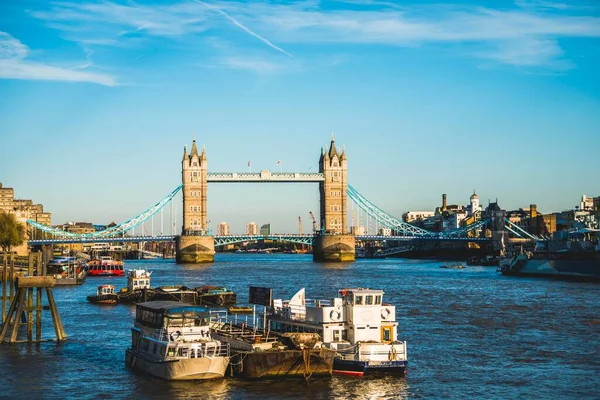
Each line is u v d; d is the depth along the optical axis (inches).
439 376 2854.3
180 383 2691.9
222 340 2970.0
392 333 2891.2
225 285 7534.5
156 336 2827.3
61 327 3617.1
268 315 3193.9
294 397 2529.5
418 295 6161.4
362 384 2691.9
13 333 3511.3
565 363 3100.4
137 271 5772.6
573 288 6934.1
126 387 2667.3
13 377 2829.7
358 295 2856.8
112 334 3821.4
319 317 2901.1
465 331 3937.0
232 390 2605.8
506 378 2839.6
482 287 7150.6
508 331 3937.0
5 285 4042.8
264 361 2696.9
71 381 2765.7
